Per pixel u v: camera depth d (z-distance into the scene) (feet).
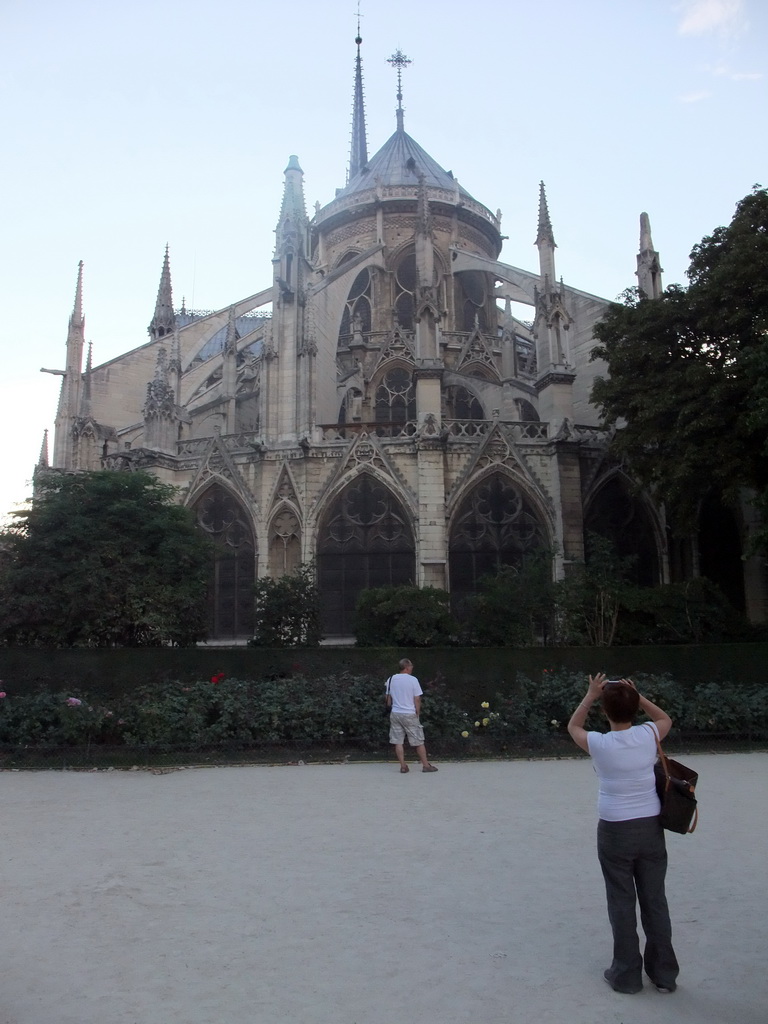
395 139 230.07
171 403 142.82
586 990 22.25
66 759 63.87
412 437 132.98
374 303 194.49
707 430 97.55
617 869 22.72
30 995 22.00
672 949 22.50
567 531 130.11
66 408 174.91
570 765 61.87
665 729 23.59
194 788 53.31
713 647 80.69
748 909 28.35
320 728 67.97
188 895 30.35
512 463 132.87
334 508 132.77
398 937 26.03
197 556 102.42
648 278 141.79
